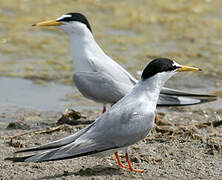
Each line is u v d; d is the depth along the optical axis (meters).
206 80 16.31
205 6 22.58
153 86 9.39
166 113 13.86
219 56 17.98
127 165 9.73
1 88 15.34
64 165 9.66
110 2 22.83
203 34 19.81
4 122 12.74
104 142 8.88
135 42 18.91
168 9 22.17
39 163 9.74
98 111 13.84
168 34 19.75
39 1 22.47
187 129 11.45
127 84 12.42
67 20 12.62
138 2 22.95
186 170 9.53
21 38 19.06
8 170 9.34
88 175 9.11
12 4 21.95
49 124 12.52
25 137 11.37
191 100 12.23
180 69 9.68
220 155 10.28
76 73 12.55
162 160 9.97
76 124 12.37
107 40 18.91
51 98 14.84
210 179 9.15
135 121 9.09
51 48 18.45
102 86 12.30
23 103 14.34
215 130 11.88
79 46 12.61
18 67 16.83
